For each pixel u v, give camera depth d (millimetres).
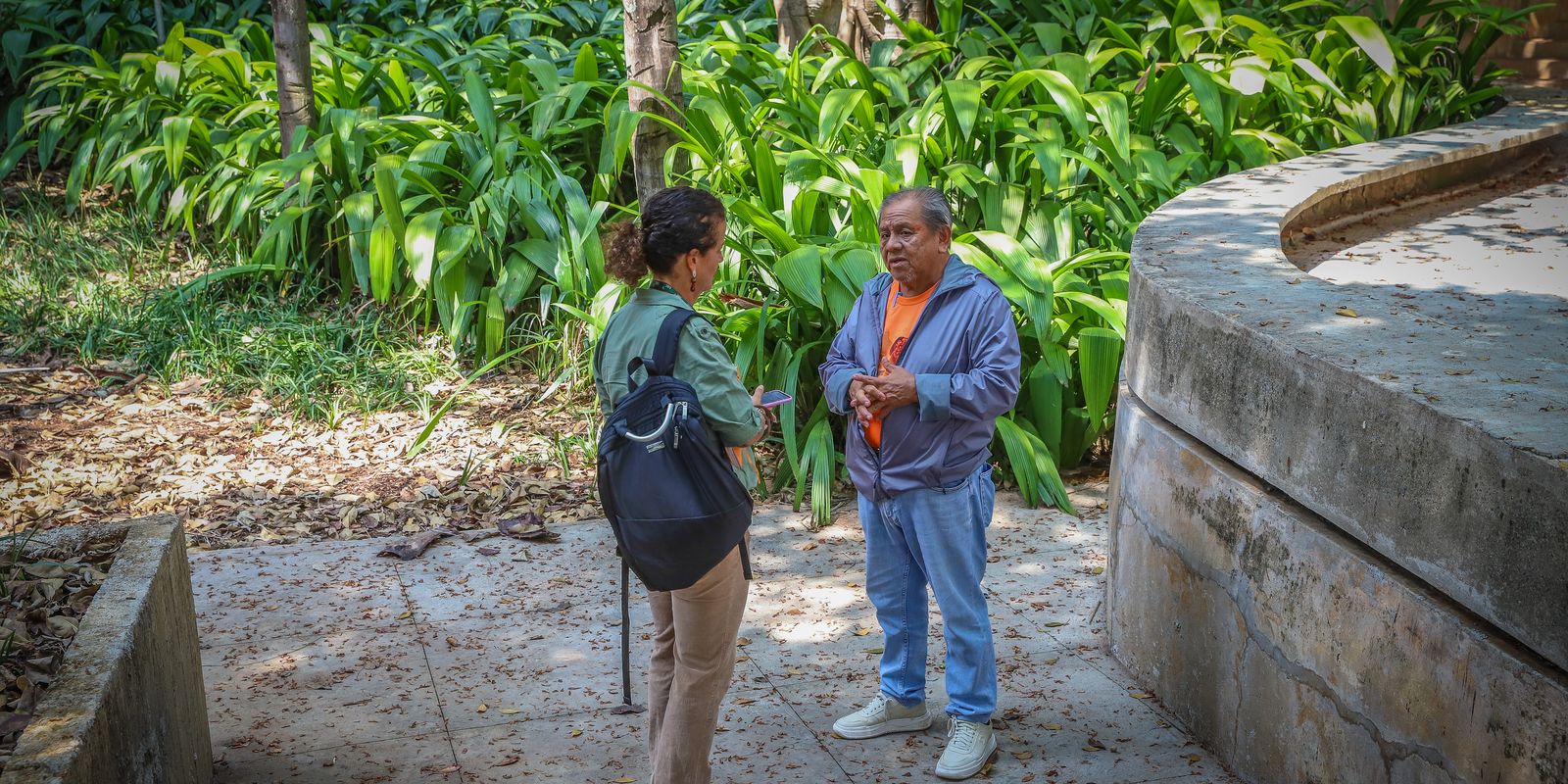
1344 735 2592
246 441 5410
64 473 5000
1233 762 3029
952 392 2885
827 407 5152
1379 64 7172
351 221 6523
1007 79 6504
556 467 5188
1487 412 2246
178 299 6520
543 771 3062
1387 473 2408
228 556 4387
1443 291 3260
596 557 4410
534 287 6465
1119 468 3602
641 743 3195
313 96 7234
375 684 3514
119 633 2416
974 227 6031
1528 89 8703
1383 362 2572
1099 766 3064
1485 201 6227
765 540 4590
